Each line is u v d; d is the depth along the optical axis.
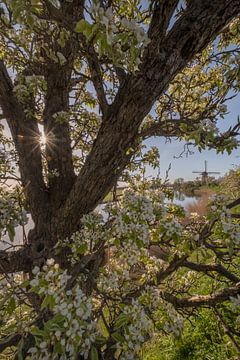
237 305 1.92
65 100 2.66
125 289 2.39
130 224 1.60
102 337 1.25
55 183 2.46
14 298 1.32
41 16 1.18
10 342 1.48
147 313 1.91
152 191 2.16
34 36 2.02
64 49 2.28
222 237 1.80
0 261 2.16
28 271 2.28
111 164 1.78
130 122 1.62
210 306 2.65
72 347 0.99
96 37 0.96
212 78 2.85
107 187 1.92
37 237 2.39
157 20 1.38
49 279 1.09
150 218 1.68
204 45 1.49
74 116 2.77
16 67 2.56
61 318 0.99
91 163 1.81
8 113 2.37
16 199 1.90
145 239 1.61
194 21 1.41
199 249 2.12
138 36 1.03
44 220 2.33
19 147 2.44
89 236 1.84
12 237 1.62
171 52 1.44
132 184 2.66
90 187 1.89
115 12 2.07
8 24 1.46
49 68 2.47
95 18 0.95
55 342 1.01
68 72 2.50
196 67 2.90
